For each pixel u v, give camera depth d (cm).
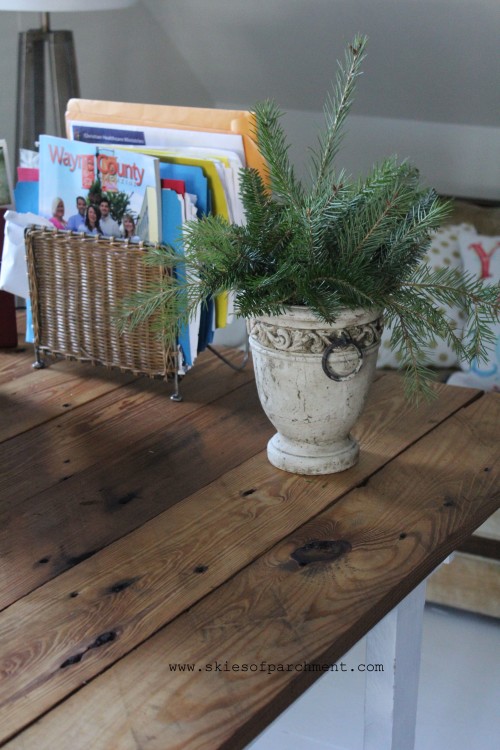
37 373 138
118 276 126
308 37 247
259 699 74
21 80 215
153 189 121
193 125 131
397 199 94
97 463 112
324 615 84
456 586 195
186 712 72
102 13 252
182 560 92
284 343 100
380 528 98
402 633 105
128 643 80
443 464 112
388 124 277
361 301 97
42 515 101
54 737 70
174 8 259
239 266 100
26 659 78
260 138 102
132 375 138
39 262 133
